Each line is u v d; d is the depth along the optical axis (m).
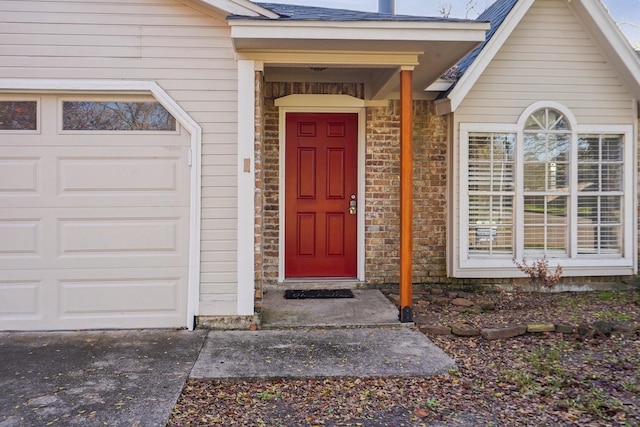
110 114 4.39
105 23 4.30
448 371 3.45
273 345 3.94
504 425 2.72
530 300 5.62
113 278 4.37
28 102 4.32
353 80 5.90
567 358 3.79
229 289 4.41
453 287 6.07
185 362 3.56
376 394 3.11
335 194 6.08
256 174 4.43
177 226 4.43
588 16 5.94
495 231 6.10
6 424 2.64
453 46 4.27
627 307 5.27
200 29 4.38
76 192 4.35
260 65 4.42
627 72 6.00
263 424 2.70
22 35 4.22
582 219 6.18
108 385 3.16
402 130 4.52
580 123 6.14
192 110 4.38
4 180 4.28
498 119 6.04
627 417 2.80
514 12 5.67
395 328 4.44
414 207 6.11
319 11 5.46
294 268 6.04
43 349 3.83
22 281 4.29
